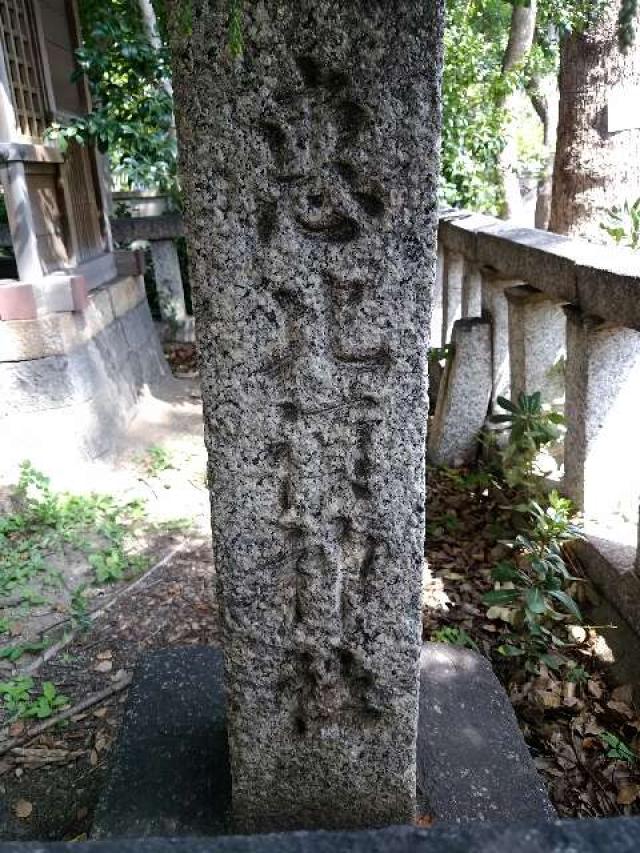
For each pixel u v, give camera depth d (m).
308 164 1.23
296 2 1.14
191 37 1.17
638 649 2.30
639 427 2.83
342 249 1.27
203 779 1.79
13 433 3.70
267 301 1.30
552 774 2.06
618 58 4.11
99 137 4.61
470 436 4.00
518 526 3.23
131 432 4.47
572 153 4.46
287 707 1.59
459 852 0.73
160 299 7.17
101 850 0.75
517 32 5.18
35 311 3.64
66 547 3.14
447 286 4.69
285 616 1.51
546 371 3.49
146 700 2.05
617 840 0.73
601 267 2.57
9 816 1.98
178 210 7.01
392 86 1.18
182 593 2.89
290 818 1.69
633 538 2.70
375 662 1.54
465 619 2.74
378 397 1.36
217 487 1.42
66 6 4.73
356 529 1.44
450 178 5.54
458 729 1.95
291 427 1.38
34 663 2.50
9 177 3.59
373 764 1.63
